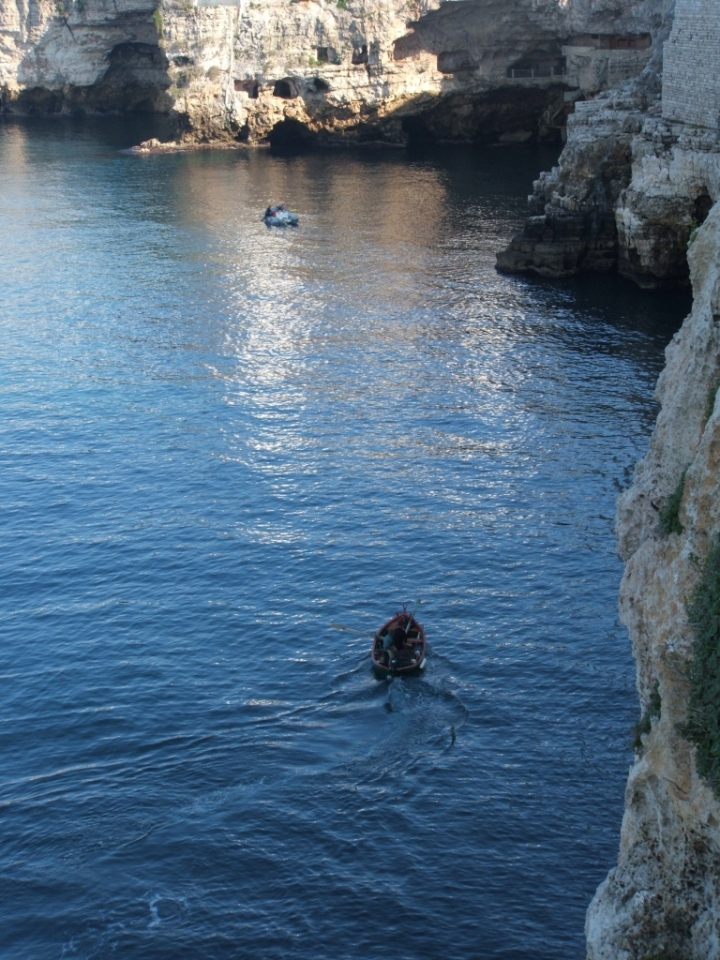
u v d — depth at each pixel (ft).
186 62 463.01
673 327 236.22
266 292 270.46
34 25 545.44
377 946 90.53
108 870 99.04
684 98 252.01
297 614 137.18
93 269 294.87
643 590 64.95
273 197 375.45
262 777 109.81
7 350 232.94
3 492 169.27
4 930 93.30
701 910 59.36
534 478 168.76
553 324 240.12
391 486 167.84
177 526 158.40
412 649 126.31
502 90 442.91
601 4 397.80
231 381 212.64
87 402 203.31
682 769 58.95
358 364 220.02
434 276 280.10
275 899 95.40
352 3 433.48
